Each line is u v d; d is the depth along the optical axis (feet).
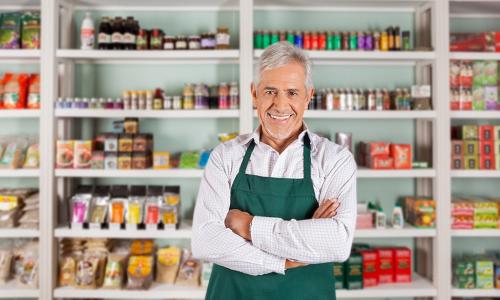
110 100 8.67
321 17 9.70
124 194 8.91
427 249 9.28
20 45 8.78
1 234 8.43
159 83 9.70
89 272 8.43
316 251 4.31
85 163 8.61
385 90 8.87
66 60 9.16
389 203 9.85
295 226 4.33
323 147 4.89
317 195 4.74
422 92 8.77
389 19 9.77
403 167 8.72
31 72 9.58
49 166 8.41
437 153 8.61
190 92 8.74
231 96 8.69
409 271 8.96
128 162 8.61
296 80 4.34
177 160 9.66
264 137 4.96
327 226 4.34
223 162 4.90
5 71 9.57
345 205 4.58
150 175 8.54
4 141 8.93
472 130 8.84
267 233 4.35
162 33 8.87
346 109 8.77
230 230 4.51
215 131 9.73
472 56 8.66
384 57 8.63
